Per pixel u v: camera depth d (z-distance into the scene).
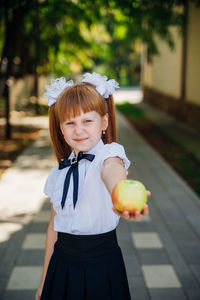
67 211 1.90
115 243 1.98
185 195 6.41
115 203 1.42
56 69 19.00
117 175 1.58
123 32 12.43
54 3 10.78
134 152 10.07
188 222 5.22
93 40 16.52
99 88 1.88
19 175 7.59
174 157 9.68
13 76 18.20
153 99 23.45
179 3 11.55
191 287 3.60
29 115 17.02
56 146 2.17
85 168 1.88
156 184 7.07
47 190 2.11
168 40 12.87
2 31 13.85
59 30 14.52
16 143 10.95
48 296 1.99
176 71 17.66
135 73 44.44
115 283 1.92
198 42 14.27
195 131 14.04
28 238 4.64
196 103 14.70
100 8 11.27
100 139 1.92
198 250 4.37
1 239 4.61
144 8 10.63
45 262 2.12
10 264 4.00
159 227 5.04
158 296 3.45
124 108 21.16
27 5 10.84
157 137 12.76
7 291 3.50
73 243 1.92
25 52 15.75
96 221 1.89
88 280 1.89
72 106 1.80
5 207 5.74
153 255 4.24
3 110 17.62
